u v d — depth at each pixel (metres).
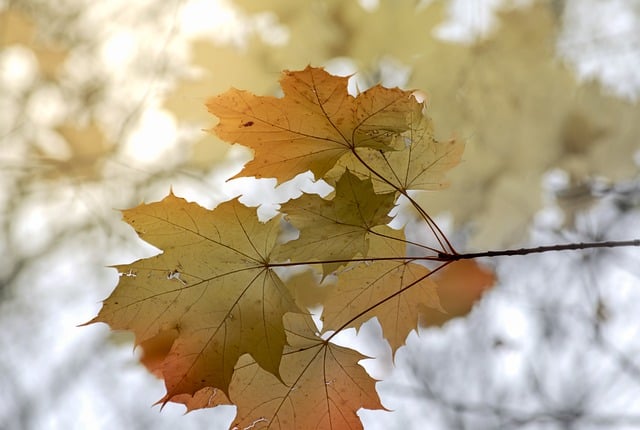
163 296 1.06
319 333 1.09
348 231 1.06
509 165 1.40
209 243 1.06
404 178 1.09
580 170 1.40
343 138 1.07
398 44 1.39
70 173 1.55
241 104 1.05
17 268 1.83
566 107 1.38
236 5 1.39
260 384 1.08
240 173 1.07
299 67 1.39
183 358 1.06
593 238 1.59
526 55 1.39
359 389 1.09
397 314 1.10
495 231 1.45
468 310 1.35
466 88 1.39
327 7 1.39
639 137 1.38
